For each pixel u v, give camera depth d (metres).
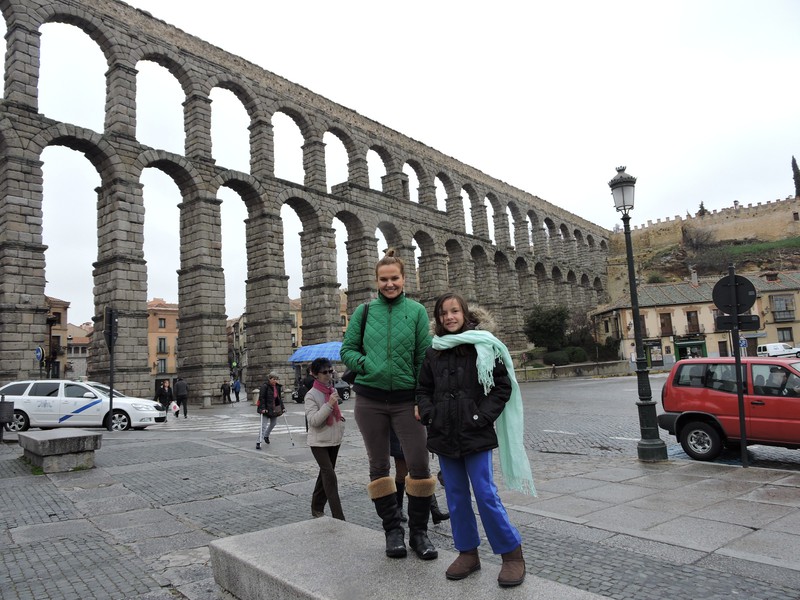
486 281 68.00
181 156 36.78
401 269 5.69
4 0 30.83
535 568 5.91
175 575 6.09
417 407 4.74
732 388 12.22
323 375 7.54
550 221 86.00
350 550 4.74
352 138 51.53
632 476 10.62
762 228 111.12
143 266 33.44
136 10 35.91
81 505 9.27
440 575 4.18
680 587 5.32
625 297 71.75
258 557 4.59
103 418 21.27
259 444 15.51
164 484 10.79
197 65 39.19
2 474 12.02
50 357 54.06
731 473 10.57
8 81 30.23
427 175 60.50
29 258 29.09
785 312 67.88
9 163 28.98
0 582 5.90
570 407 26.25
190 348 37.09
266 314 41.19
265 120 43.38
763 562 5.91
